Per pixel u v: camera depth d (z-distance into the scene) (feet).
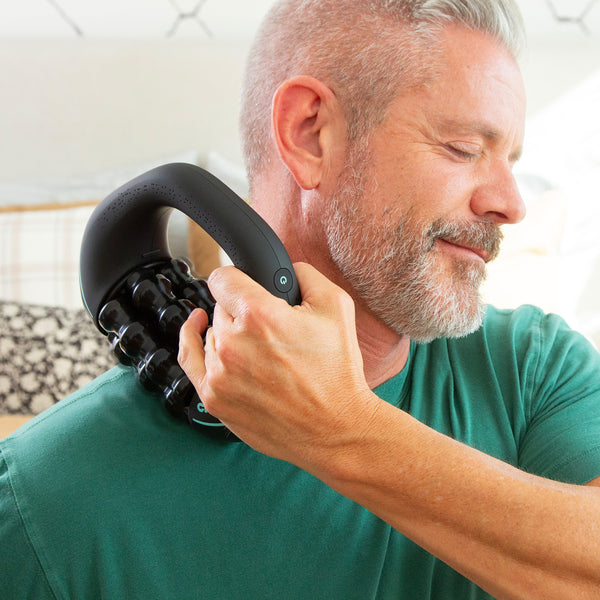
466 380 2.72
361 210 2.26
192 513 2.17
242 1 7.43
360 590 2.23
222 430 2.18
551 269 5.65
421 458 1.80
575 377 2.75
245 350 1.75
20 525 2.10
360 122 2.23
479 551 1.80
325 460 1.82
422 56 2.17
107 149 7.41
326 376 1.78
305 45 2.31
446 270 2.28
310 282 1.91
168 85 7.36
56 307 5.58
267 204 2.51
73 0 7.25
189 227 5.69
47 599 2.10
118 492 2.14
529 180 7.11
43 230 6.20
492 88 2.20
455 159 2.22
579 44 7.61
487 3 2.19
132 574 2.10
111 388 2.40
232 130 7.48
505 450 2.60
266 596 2.17
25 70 7.20
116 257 2.19
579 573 1.77
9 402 5.24
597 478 2.35
